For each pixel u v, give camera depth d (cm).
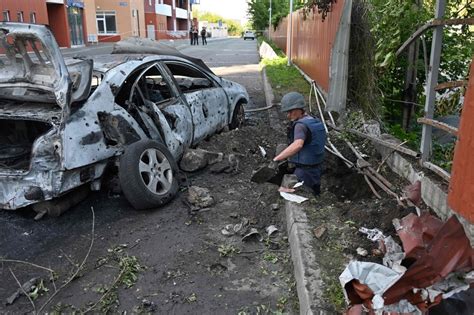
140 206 466
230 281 351
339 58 744
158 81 646
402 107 757
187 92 634
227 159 601
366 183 530
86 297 336
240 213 464
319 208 429
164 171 494
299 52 1638
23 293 340
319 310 279
